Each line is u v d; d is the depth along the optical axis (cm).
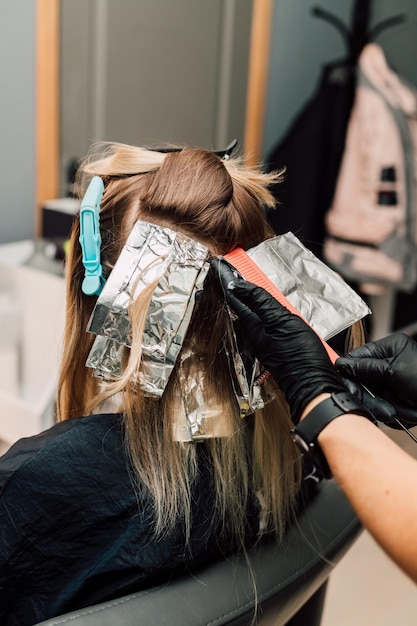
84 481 62
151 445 63
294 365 55
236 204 67
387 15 236
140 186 68
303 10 230
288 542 71
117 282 61
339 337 74
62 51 181
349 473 50
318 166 227
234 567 66
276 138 241
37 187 188
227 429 64
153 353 60
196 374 64
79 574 63
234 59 220
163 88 206
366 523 49
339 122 221
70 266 71
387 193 211
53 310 156
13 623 65
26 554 63
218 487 65
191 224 65
